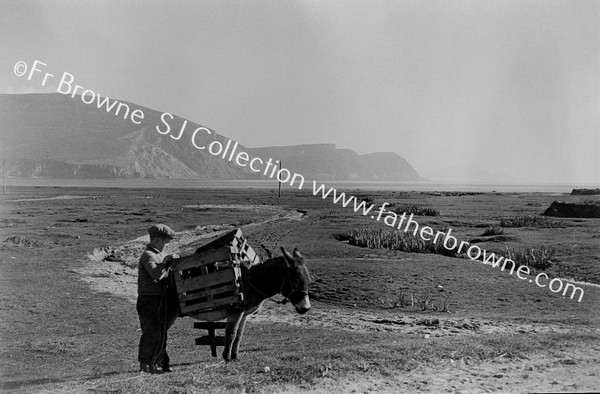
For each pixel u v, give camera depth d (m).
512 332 14.54
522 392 8.13
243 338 14.54
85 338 14.62
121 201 84.94
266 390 8.25
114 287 22.86
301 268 10.09
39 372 10.62
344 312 18.72
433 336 14.24
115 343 13.91
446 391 8.21
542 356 10.23
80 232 40.72
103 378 9.49
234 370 9.26
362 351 10.23
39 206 69.44
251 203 81.31
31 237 36.16
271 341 13.99
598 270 26.34
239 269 10.02
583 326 15.76
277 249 32.22
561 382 8.64
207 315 10.14
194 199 92.19
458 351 10.30
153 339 9.95
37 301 19.41
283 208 70.50
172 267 10.02
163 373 9.72
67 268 26.50
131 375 9.49
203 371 9.33
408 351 10.25
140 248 34.59
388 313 18.48
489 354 10.17
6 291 20.78
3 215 52.81
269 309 19.25
